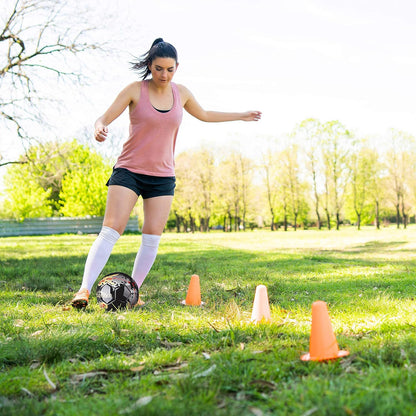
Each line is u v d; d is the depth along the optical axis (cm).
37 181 1279
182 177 5038
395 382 199
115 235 452
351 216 5522
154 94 451
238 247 1590
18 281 667
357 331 334
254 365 236
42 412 195
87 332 321
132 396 204
